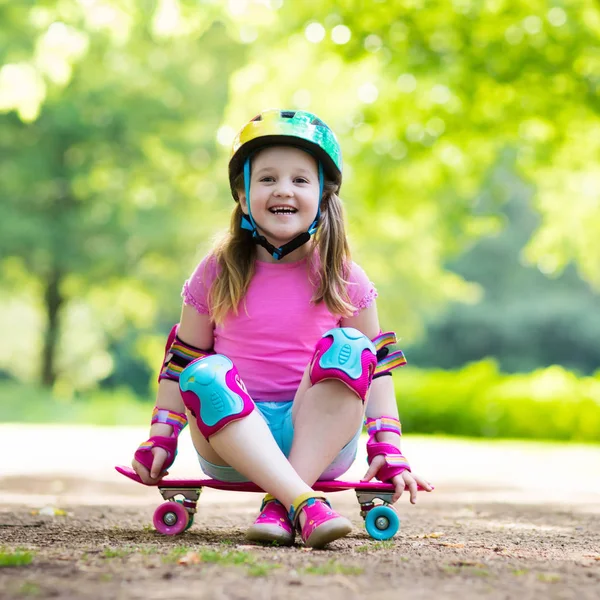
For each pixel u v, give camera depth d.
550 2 11.80
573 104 12.34
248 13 11.48
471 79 12.20
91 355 29.48
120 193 22.17
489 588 2.21
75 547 2.84
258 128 3.31
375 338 3.44
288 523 2.93
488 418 16.16
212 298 3.36
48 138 21.80
